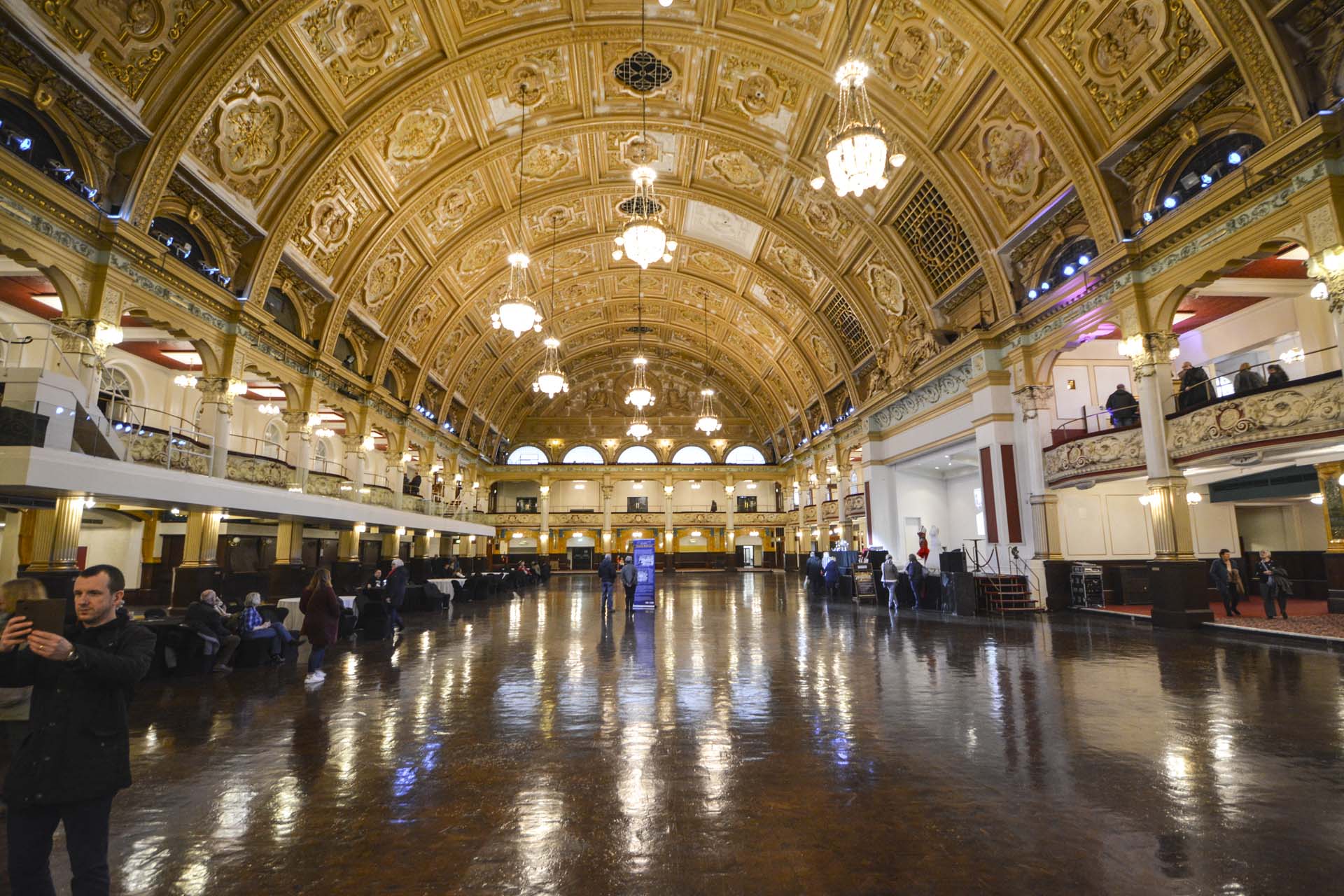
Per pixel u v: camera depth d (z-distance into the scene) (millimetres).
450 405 28344
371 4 12023
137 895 2703
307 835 3281
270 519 16172
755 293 26016
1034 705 5727
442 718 5543
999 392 15164
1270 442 9391
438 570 25109
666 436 40312
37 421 7590
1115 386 15961
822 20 13156
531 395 39031
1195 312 14852
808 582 21141
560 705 5984
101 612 2301
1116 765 4160
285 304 15969
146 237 10859
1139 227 11562
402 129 14984
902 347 19750
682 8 13477
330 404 18172
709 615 14320
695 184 20062
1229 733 4781
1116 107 11047
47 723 2150
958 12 11430
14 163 8805
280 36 11375
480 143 16547
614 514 39312
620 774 4137
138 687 6887
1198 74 9648
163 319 11789
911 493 21875
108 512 17797
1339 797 3600
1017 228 14164
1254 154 9508
